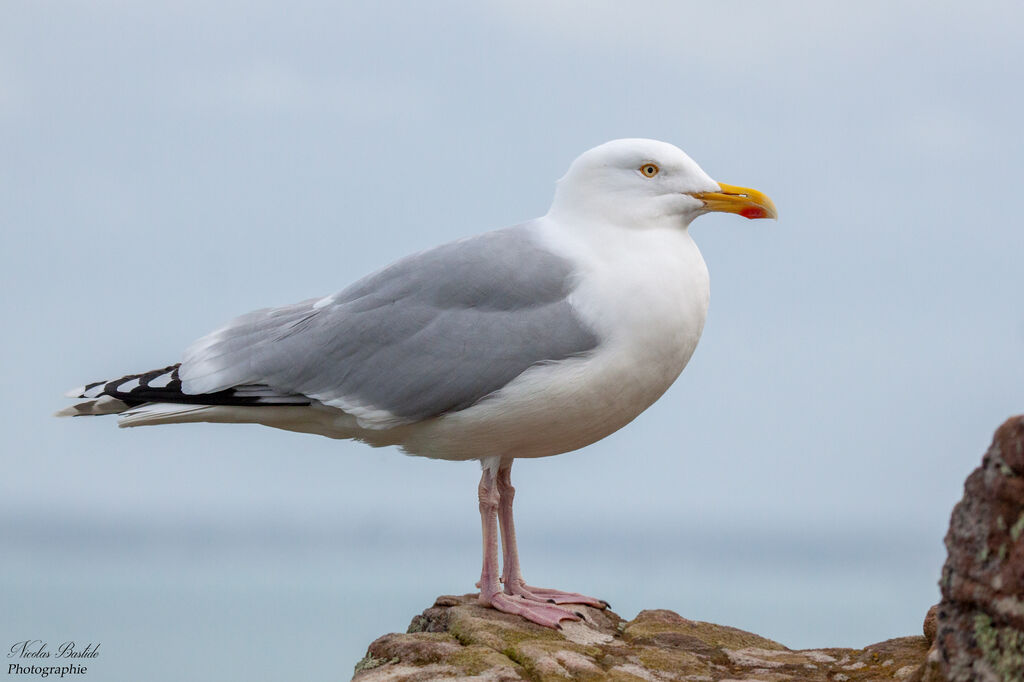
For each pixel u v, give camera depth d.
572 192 11.75
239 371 11.84
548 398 11.02
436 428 11.52
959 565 6.97
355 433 12.02
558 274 11.19
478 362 11.09
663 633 11.22
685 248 11.54
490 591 11.43
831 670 10.30
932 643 10.57
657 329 10.98
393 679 9.55
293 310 12.46
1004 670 6.72
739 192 11.58
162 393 12.07
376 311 11.59
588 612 11.73
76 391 12.40
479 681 9.38
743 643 11.21
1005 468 6.70
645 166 11.56
